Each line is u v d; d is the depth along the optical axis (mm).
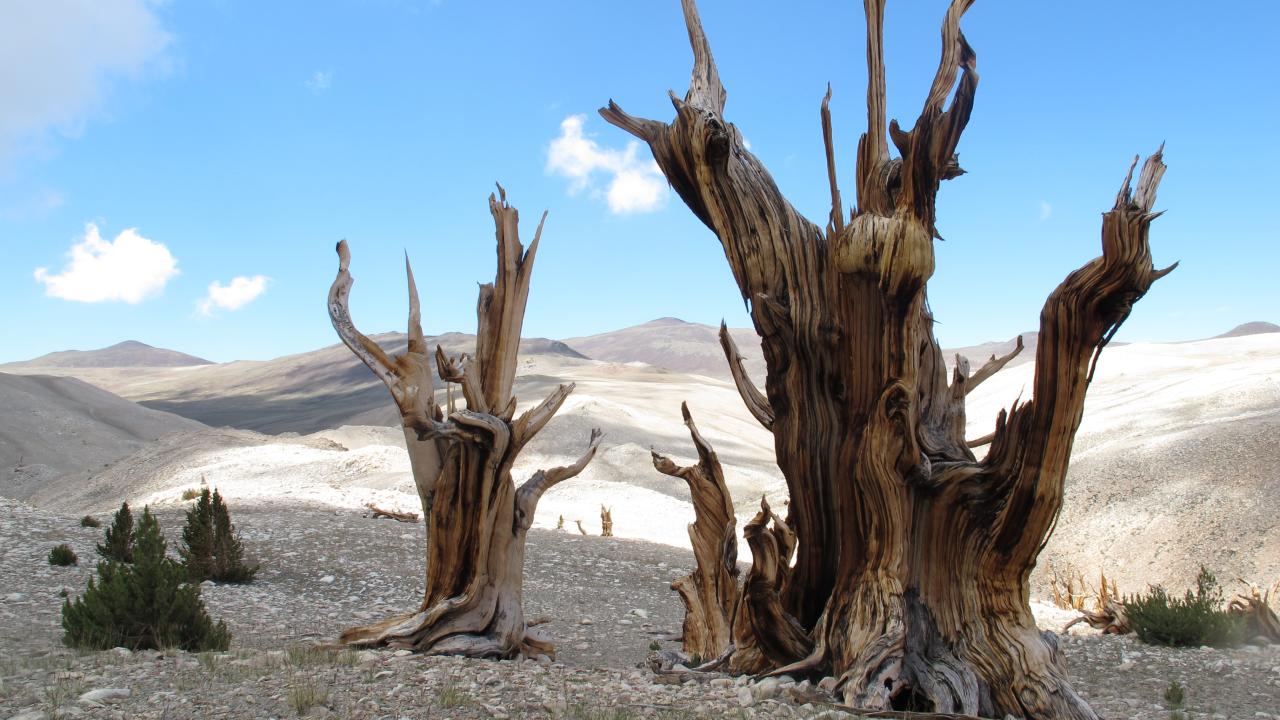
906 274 7926
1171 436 50875
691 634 12375
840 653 8445
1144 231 7320
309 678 7543
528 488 10625
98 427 103812
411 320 9898
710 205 9312
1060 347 7727
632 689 8000
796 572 9398
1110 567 37844
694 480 12461
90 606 9875
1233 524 36719
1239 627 14086
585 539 28859
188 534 17703
